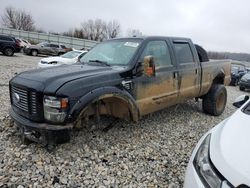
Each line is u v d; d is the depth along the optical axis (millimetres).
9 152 3887
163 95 4973
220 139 2373
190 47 5875
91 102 3709
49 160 3740
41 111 3629
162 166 3873
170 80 5094
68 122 3551
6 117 5180
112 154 4094
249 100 3205
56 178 3371
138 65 4484
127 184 3375
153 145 4555
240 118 2744
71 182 3326
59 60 13805
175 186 3389
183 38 5805
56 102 3484
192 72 5707
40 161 3705
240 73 21312
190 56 5816
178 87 5340
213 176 2062
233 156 2082
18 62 18844
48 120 3572
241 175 1895
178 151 4414
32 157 3781
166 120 5969
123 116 4449
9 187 3125
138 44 4762
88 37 66000
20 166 3561
